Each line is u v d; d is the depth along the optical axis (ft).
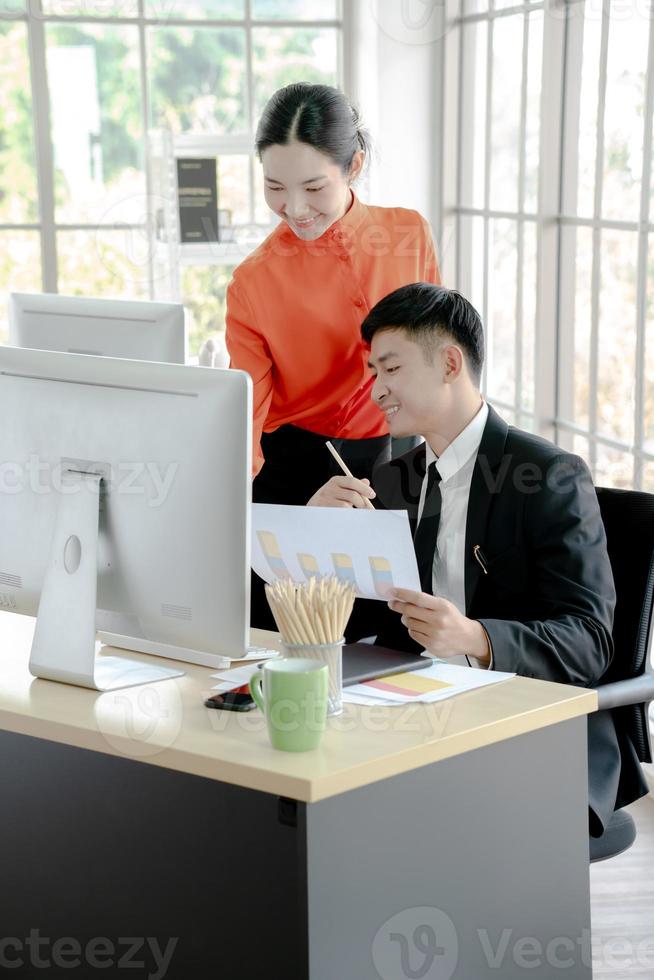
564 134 11.52
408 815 4.97
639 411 10.24
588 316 11.24
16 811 6.05
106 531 5.84
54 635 5.90
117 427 5.73
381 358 6.79
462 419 6.81
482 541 6.76
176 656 6.27
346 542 5.68
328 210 8.33
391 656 6.06
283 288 8.93
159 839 5.48
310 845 4.65
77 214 14.55
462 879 5.20
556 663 6.11
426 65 14.24
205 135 14.29
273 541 5.89
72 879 5.88
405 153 14.37
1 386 6.09
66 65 14.26
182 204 14.33
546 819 5.50
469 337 6.72
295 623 5.22
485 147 13.48
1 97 14.20
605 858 6.55
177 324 7.14
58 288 14.65
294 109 8.02
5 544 6.23
